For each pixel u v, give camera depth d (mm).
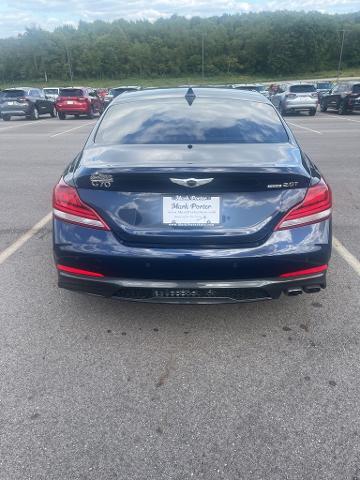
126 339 3016
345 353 2846
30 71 121312
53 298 3543
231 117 3424
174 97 3736
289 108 22578
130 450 2137
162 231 2631
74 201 2715
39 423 2297
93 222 2689
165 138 3178
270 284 2697
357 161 9297
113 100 3938
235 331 3100
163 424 2293
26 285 3754
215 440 2189
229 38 127562
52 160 9891
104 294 2783
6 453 2119
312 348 2900
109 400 2459
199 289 2672
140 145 3090
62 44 120688
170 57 122938
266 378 2623
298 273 2719
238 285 2668
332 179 7707
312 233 2684
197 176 2533
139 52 121438
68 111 23453
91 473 2020
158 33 131125
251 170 2535
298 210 2654
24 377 2639
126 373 2680
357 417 2316
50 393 2510
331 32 116812
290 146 3117
